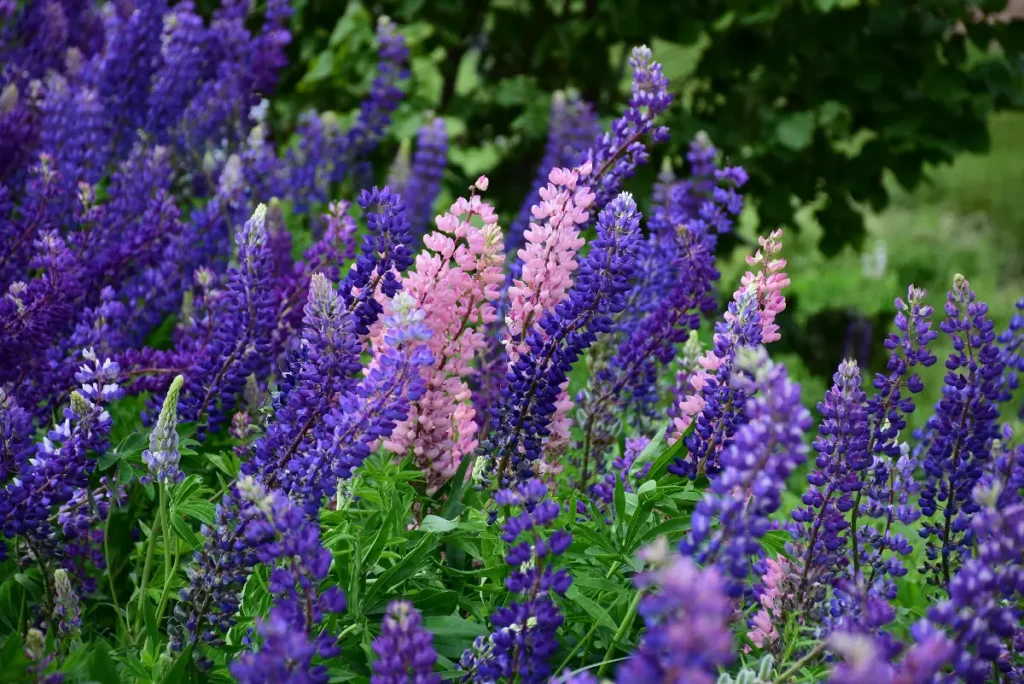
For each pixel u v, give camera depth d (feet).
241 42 15.01
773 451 5.06
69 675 6.38
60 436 7.32
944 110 20.79
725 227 9.74
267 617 6.85
